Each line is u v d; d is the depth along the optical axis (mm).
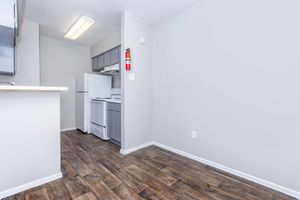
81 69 4090
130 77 2482
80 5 2271
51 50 3600
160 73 2713
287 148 1503
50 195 1454
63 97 3814
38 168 1597
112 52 3402
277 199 1443
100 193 1494
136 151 2562
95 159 2240
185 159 2266
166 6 2246
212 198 1448
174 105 2504
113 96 3908
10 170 1443
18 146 1479
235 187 1613
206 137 2111
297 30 1420
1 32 1975
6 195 1418
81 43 3947
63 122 3830
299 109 1435
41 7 2328
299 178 1449
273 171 1586
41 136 1608
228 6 1850
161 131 2744
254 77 1677
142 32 2629
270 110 1587
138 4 2215
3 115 1397
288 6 1456
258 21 1633
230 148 1886
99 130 3238
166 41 2588
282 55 1501
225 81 1903
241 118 1785
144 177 1781
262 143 1646
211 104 2045
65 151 2525
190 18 2242
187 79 2307
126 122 2461
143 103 2703
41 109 1602
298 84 1432
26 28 2748
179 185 1639
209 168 2000
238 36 1778
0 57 2451
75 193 1486
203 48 2102
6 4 1740
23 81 2736
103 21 2779
